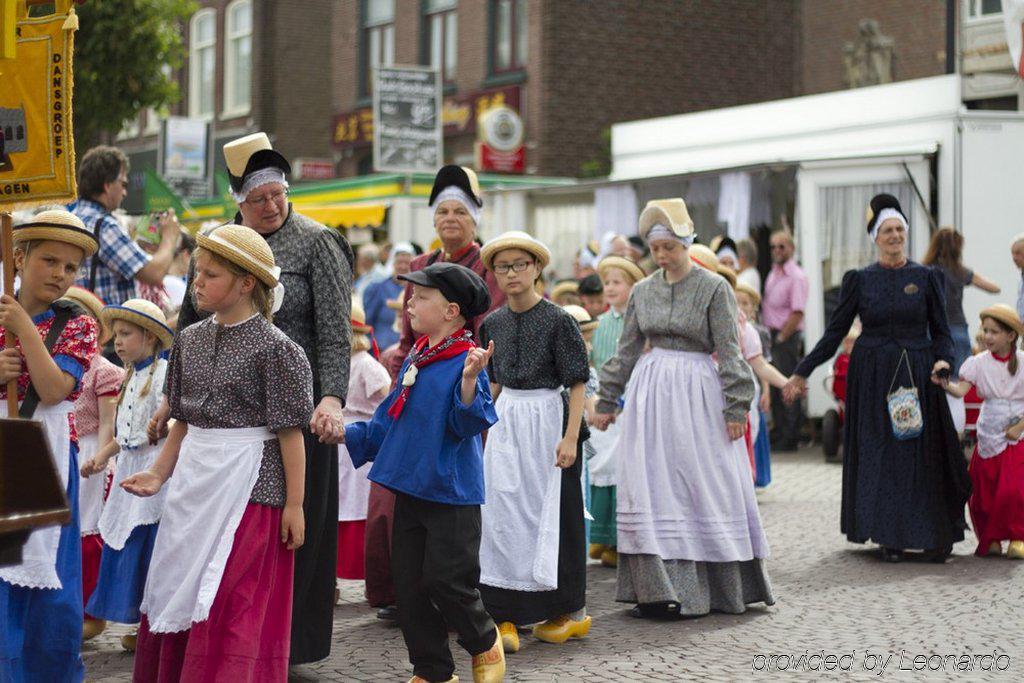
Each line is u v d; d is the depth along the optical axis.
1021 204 16.12
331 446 6.20
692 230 7.84
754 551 7.91
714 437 7.80
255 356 5.32
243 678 5.18
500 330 7.14
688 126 19.20
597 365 10.16
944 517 9.48
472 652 6.06
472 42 28.80
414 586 6.00
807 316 16.66
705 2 28.47
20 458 3.99
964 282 12.72
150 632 5.50
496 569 6.96
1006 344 9.72
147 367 7.07
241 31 35.16
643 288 7.98
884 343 9.64
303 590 6.09
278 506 5.37
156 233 10.85
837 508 11.80
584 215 19.48
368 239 23.20
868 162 16.41
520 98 27.36
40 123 5.41
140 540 6.80
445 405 5.91
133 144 37.50
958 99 16.11
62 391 5.50
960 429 10.74
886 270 9.70
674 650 6.92
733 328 7.75
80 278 8.48
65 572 5.60
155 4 21.84
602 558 9.66
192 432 5.41
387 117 24.38
